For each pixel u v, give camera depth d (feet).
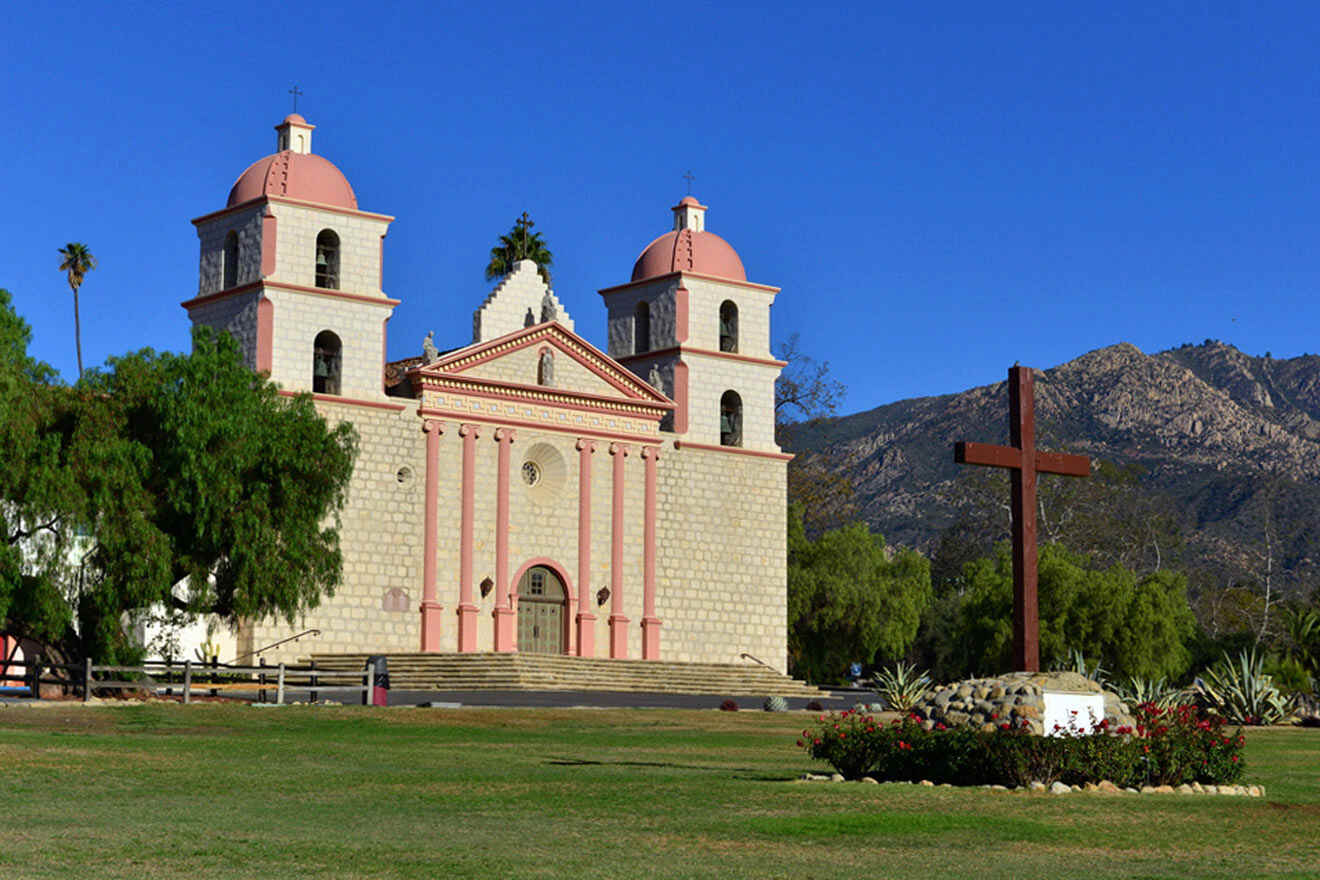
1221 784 90.74
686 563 247.29
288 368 215.10
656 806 77.92
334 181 222.48
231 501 171.42
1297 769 110.63
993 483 418.72
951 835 69.77
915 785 86.38
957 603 355.15
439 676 211.00
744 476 255.09
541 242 316.81
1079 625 292.40
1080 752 86.53
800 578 312.50
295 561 176.86
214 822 71.20
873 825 71.97
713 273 255.91
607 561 239.71
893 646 321.32
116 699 160.35
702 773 95.09
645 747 122.11
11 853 61.52
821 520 345.31
